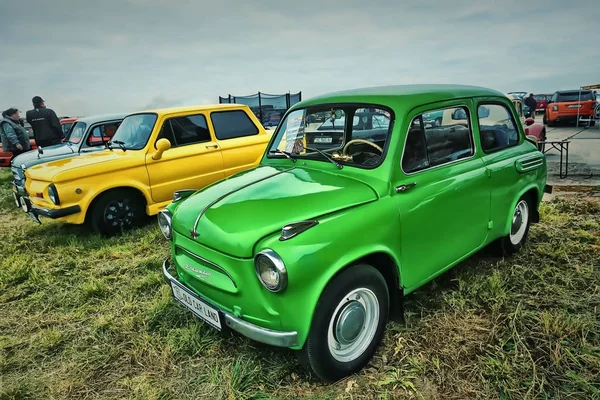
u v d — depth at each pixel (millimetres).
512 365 2490
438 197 2857
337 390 2400
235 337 2936
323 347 2264
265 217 2363
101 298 3721
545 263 3822
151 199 5629
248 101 15906
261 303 2205
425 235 2807
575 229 4684
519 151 3836
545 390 2301
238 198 2658
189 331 2971
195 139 6043
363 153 2848
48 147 8164
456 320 2986
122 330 3143
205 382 2518
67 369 2734
